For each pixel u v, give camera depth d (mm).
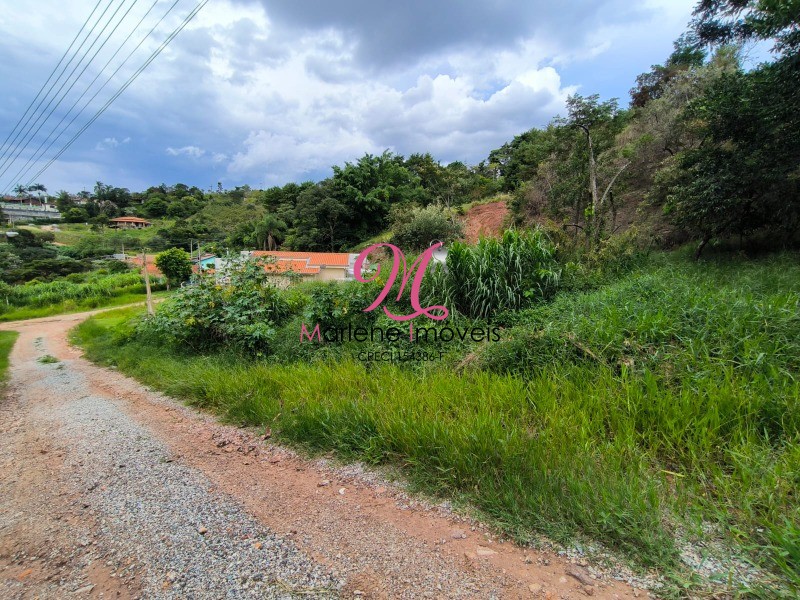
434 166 40844
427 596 1586
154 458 3186
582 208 12234
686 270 6684
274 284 8516
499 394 3246
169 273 35062
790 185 6684
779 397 2584
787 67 6359
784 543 1594
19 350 12391
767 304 3766
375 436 2924
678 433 2441
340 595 1620
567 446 2443
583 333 3963
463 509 2170
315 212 38812
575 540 1836
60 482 2863
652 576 1603
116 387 6094
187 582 1749
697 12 7691
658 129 12047
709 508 1922
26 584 1794
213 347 7094
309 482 2645
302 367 4953
